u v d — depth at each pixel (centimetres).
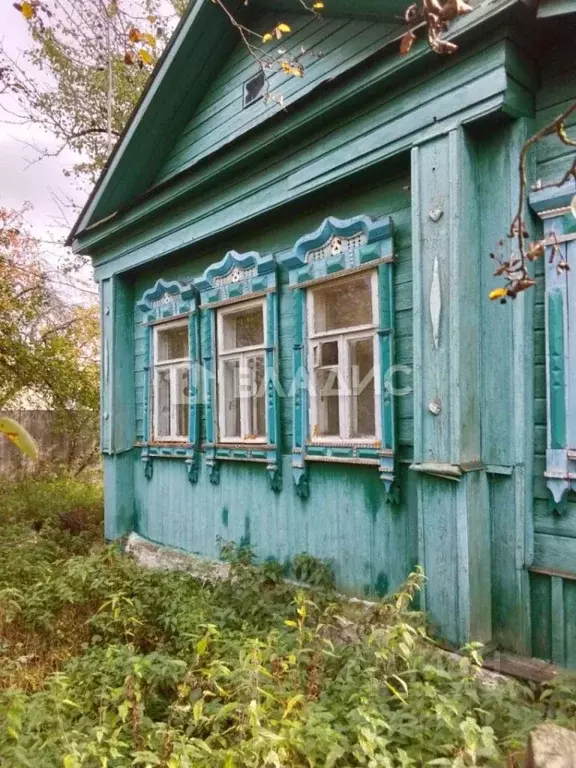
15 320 1000
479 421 300
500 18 272
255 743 187
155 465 588
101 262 646
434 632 296
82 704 268
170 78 510
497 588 294
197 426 521
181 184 493
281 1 442
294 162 404
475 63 290
